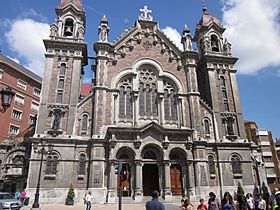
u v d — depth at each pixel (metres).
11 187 38.59
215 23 46.28
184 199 17.72
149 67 39.84
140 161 32.62
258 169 42.06
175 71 40.31
